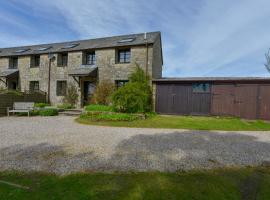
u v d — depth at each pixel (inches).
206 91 519.8
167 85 554.9
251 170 162.1
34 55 754.8
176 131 319.9
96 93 601.6
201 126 364.8
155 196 116.4
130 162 172.2
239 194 124.1
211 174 151.4
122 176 143.0
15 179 135.7
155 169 157.8
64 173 147.1
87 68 652.7
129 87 490.0
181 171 155.2
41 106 609.9
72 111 557.6
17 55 763.4
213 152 206.2
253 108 479.5
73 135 277.7
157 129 336.2
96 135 279.4
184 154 197.6
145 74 571.5
